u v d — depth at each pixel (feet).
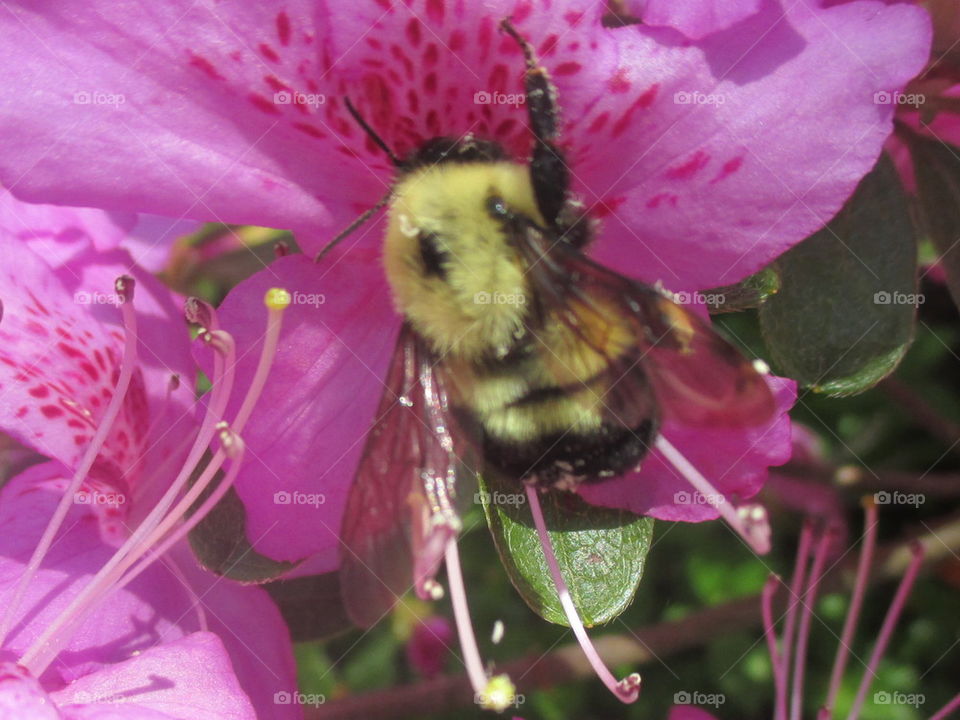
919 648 0.48
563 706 0.49
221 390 0.25
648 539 0.26
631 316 0.23
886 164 0.26
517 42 0.24
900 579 0.42
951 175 0.27
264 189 0.25
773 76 0.23
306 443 0.25
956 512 0.43
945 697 0.48
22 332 0.27
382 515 0.23
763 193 0.24
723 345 0.22
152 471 0.28
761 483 0.26
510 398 0.24
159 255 0.38
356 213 0.26
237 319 0.25
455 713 0.38
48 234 0.28
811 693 0.48
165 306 0.29
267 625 0.27
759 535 0.24
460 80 0.25
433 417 0.24
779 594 0.39
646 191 0.24
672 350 0.22
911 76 0.23
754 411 0.22
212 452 0.26
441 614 0.45
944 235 0.27
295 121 0.25
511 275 0.24
